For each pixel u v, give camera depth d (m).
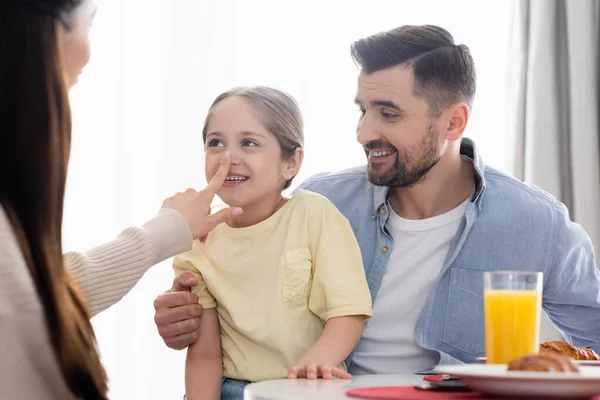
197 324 1.56
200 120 2.98
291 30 3.01
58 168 1.07
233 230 1.61
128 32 2.96
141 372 2.90
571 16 2.84
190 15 2.99
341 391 1.08
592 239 2.79
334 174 1.85
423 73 1.59
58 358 1.04
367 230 1.71
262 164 1.57
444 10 3.03
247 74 3.00
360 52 1.64
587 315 1.69
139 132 2.96
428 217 1.69
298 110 1.65
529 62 2.88
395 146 1.61
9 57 1.07
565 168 2.88
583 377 0.86
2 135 1.06
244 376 1.53
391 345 1.64
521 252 1.63
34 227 1.04
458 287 1.62
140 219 2.95
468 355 1.61
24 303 1.03
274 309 1.52
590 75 2.83
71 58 1.17
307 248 1.56
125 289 1.24
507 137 2.94
